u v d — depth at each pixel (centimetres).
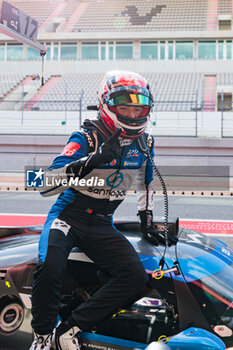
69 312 224
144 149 223
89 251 219
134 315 219
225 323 210
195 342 195
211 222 736
